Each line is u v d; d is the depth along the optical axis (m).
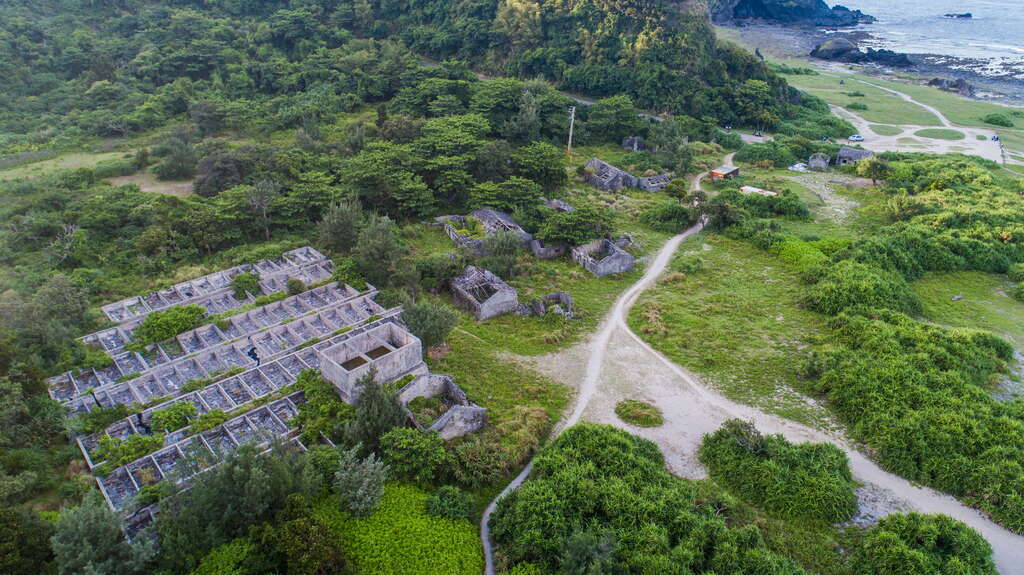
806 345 66.31
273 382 55.62
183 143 105.50
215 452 43.09
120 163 104.50
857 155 128.00
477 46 163.88
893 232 92.62
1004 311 77.44
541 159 104.25
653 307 73.50
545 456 47.50
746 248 91.06
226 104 123.69
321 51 149.50
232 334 63.16
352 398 51.44
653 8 153.38
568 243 86.25
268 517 38.72
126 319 63.75
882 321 67.38
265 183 85.19
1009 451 48.72
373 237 74.62
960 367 60.75
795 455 48.25
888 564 39.66
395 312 66.38
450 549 39.84
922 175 116.12
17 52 129.38
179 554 35.56
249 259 77.19
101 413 48.97
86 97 125.12
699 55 152.62
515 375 60.22
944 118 172.88
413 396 53.97
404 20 174.38
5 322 56.66
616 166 123.56
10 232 77.19
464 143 104.19
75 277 70.00
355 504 40.78
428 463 45.56
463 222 92.38
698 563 39.66
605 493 43.53
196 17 148.50
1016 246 91.25
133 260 75.56
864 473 49.25
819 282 76.44
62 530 33.78
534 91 136.00
